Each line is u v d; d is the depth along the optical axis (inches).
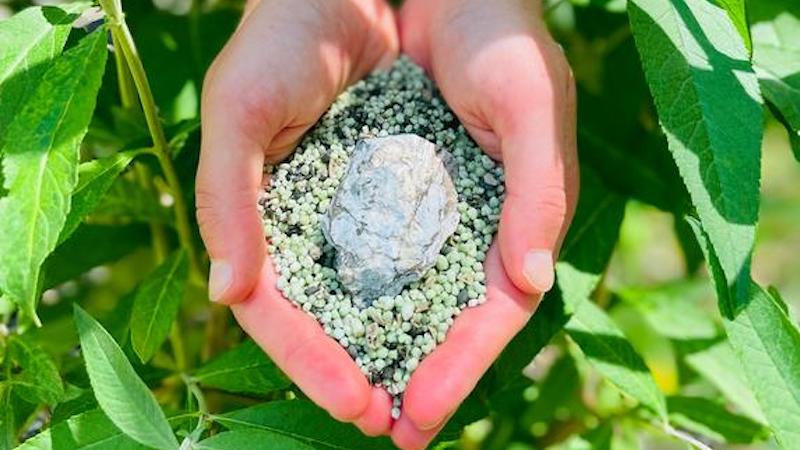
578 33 30.9
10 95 22.3
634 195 28.3
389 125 25.7
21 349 23.9
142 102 24.2
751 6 25.7
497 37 24.0
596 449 28.4
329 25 24.8
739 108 21.8
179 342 27.7
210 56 28.9
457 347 22.9
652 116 29.9
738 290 21.0
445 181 24.5
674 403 28.2
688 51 22.1
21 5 29.1
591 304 26.4
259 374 24.1
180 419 22.7
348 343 23.4
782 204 38.0
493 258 24.1
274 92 23.5
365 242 23.5
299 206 24.8
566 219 23.7
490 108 23.9
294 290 23.6
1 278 20.8
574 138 24.0
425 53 26.8
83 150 28.0
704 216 21.2
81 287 32.3
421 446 22.8
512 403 30.5
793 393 21.9
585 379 31.7
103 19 24.3
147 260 33.0
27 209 21.1
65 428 21.7
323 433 23.0
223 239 22.7
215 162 22.8
